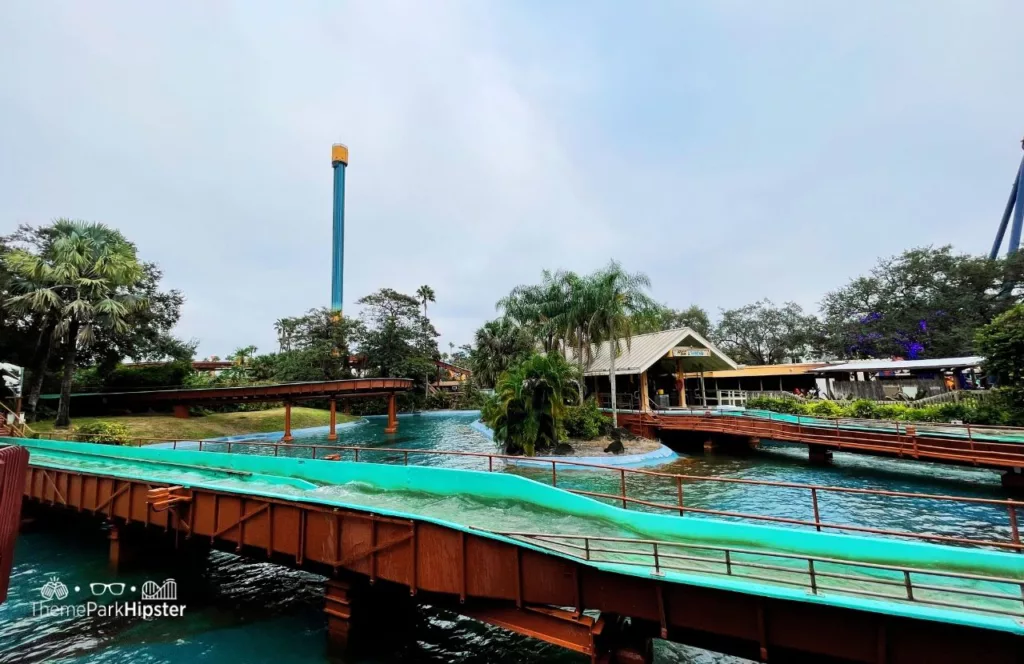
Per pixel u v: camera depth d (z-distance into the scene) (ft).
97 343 116.16
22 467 8.20
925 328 139.03
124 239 99.91
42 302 85.30
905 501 51.24
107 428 73.00
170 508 35.24
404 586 28.96
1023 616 16.43
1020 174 166.50
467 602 26.02
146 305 105.40
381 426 146.10
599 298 90.84
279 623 30.86
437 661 26.61
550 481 60.85
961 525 43.37
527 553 24.13
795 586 19.31
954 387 107.14
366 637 28.96
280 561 31.48
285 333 217.15
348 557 28.17
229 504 33.35
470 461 78.54
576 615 22.77
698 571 20.93
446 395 218.38
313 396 118.32
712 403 137.39
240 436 110.11
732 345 207.31
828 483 59.88
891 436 63.00
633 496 53.67
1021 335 66.49
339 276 303.27
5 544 7.63
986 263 135.95
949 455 57.41
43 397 109.91
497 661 26.61
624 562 23.00
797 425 73.46
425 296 228.43
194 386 140.46
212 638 28.99
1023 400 67.67
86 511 41.24
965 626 16.42
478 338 153.89
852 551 22.67
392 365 203.92
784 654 19.48
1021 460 52.34
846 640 18.25
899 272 152.35
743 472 67.00
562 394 80.38
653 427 94.22
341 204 313.53
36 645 28.25
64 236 93.04
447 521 25.50
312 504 29.63
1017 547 19.93
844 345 157.17
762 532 24.57
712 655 25.94
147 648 27.91
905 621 17.54
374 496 34.99
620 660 22.72
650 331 120.16
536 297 110.73
